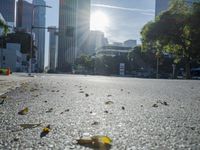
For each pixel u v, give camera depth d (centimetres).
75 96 856
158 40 4969
